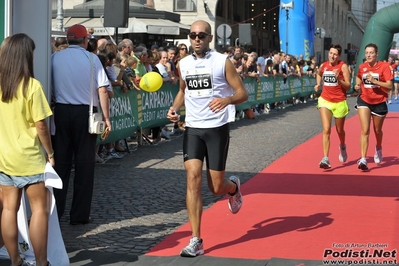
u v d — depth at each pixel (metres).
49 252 5.34
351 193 8.37
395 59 32.25
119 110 10.86
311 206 7.64
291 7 29.42
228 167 10.41
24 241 5.54
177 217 7.16
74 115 6.68
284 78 23.44
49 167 5.02
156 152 11.89
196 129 5.81
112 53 10.38
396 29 28.14
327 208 7.53
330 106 10.12
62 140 6.76
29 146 5.00
